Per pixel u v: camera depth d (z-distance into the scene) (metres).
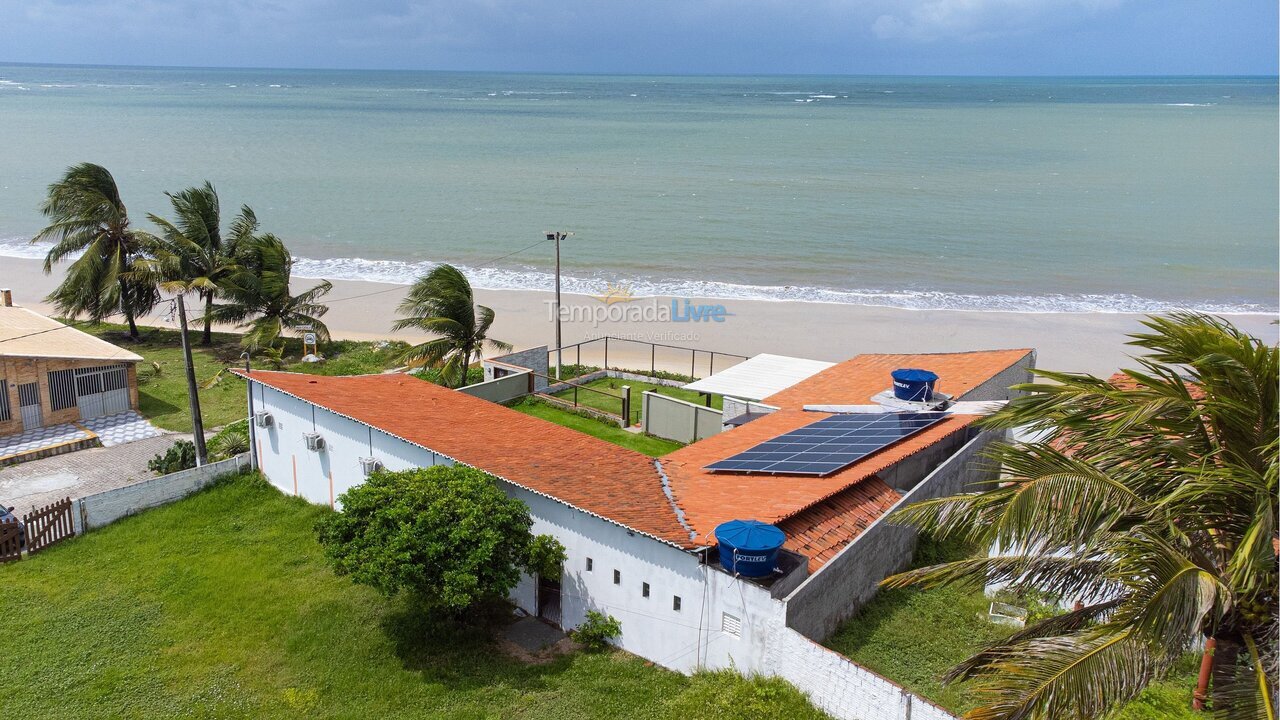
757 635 16.92
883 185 107.00
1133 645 10.25
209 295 44.72
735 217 86.69
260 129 176.50
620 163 127.56
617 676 18.20
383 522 18.69
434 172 117.38
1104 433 12.21
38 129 167.38
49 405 32.69
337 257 70.56
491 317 37.47
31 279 62.59
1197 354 12.02
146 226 83.44
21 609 20.52
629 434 32.31
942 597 20.53
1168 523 11.02
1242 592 10.70
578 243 75.31
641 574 18.62
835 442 23.94
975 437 26.42
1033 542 11.01
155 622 20.14
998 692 10.48
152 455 30.72
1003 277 64.69
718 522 18.84
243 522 25.38
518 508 19.61
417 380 30.06
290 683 18.06
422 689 17.86
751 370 32.84
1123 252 72.44
